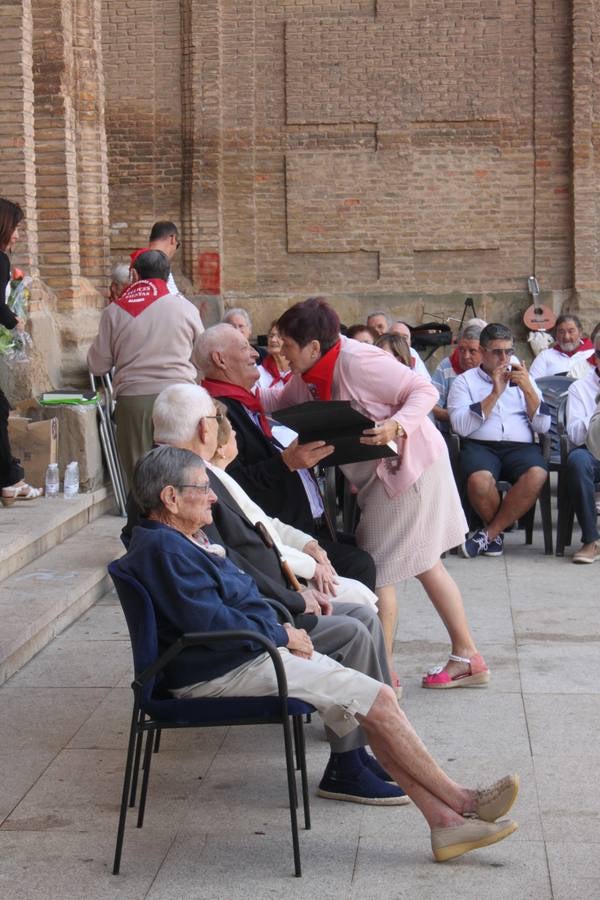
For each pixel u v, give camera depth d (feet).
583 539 27.45
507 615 22.91
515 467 28.14
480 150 53.21
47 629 21.01
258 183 53.78
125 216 53.98
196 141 53.31
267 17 53.06
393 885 12.25
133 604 13.01
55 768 15.48
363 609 15.93
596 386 27.96
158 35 53.26
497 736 16.44
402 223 53.52
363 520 17.92
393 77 52.95
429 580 18.35
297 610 14.90
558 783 14.78
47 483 27.43
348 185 53.52
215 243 53.62
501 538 28.48
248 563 14.78
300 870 12.50
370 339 31.32
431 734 16.58
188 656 13.12
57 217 34.19
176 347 25.40
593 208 52.90
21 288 29.32
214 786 14.92
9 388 28.91
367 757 14.92
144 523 13.42
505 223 53.52
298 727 13.73
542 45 52.75
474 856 12.87
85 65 36.14
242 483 17.07
